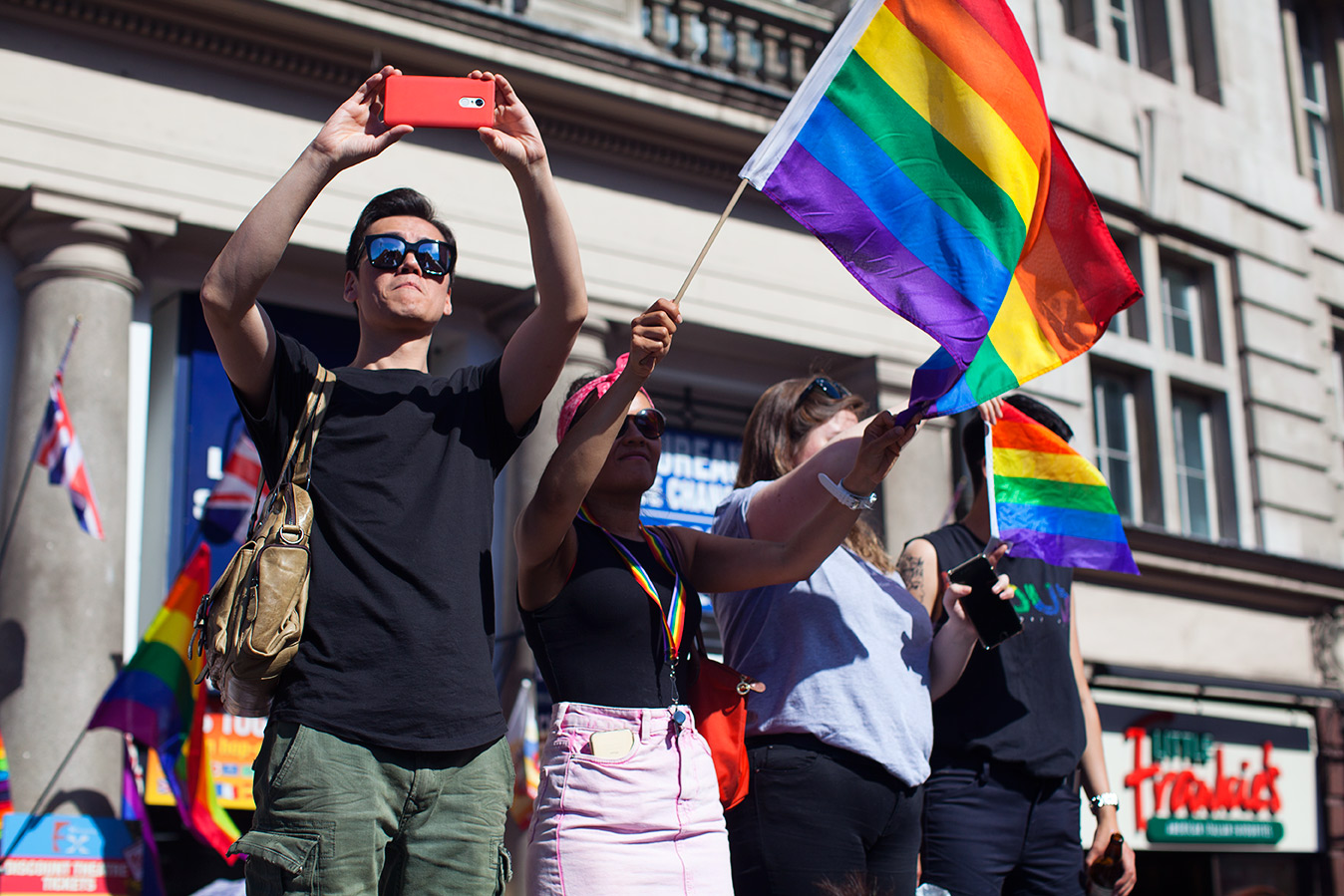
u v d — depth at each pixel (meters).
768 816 3.37
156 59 8.42
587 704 2.96
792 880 3.31
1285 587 12.89
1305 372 14.38
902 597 3.73
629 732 2.93
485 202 9.46
